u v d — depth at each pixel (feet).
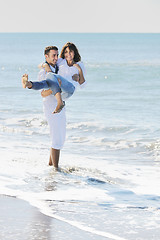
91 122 54.49
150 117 60.23
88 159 34.81
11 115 59.98
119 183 26.45
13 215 18.31
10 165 28.37
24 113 61.93
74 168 29.32
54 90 25.12
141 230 17.37
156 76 140.36
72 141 45.14
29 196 21.45
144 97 84.94
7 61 254.68
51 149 27.84
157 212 20.01
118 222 18.28
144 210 20.33
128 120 57.52
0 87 100.73
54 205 20.21
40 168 27.99
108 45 604.08
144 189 24.99
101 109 68.28
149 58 266.36
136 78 135.03
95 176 27.53
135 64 206.90
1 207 19.39
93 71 165.27
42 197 21.45
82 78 27.68
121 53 351.05
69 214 18.93
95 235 16.56
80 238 16.10
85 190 23.62
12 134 46.85
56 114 27.22
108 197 22.54
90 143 44.21
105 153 39.45
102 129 51.34
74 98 83.35
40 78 26.37
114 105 73.26
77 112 64.49
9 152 33.78
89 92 93.86
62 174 26.84
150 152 40.09
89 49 451.53
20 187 23.17
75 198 21.83
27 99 79.05
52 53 26.27
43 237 15.97
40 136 46.47
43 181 24.80
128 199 22.40
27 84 24.30
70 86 25.96
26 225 17.12
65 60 27.12
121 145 43.11
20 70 180.45
